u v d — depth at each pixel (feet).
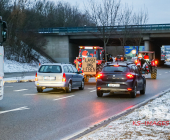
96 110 33.91
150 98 45.34
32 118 28.45
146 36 195.31
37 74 53.21
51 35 216.33
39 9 238.27
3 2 167.53
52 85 52.37
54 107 35.96
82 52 87.20
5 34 34.63
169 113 28.68
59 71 52.75
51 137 21.11
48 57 214.69
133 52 204.23
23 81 82.99
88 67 78.95
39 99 43.98
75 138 20.16
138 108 32.71
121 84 46.19
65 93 53.42
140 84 50.78
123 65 47.44
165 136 19.34
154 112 29.30
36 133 22.27
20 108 34.88
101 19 140.15
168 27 190.60
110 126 22.93
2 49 34.78
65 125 25.38
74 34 209.77
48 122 26.61
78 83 59.21
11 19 171.22
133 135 19.67
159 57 272.72
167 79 93.97
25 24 182.39
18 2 174.91
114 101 42.52
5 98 44.88
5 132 22.47
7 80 80.02
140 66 93.15
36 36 188.85
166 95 46.01
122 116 27.71
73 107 36.14
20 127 24.32
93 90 59.98
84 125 25.43
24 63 169.27
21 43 177.68
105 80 46.85
